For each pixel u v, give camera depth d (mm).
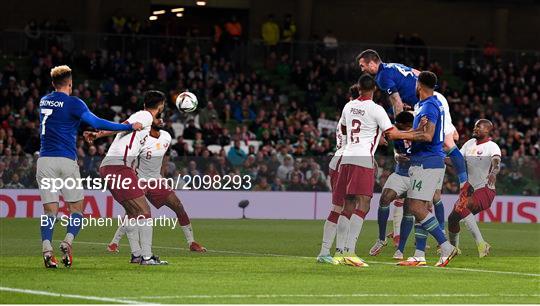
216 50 92500
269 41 97312
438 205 40469
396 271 32750
